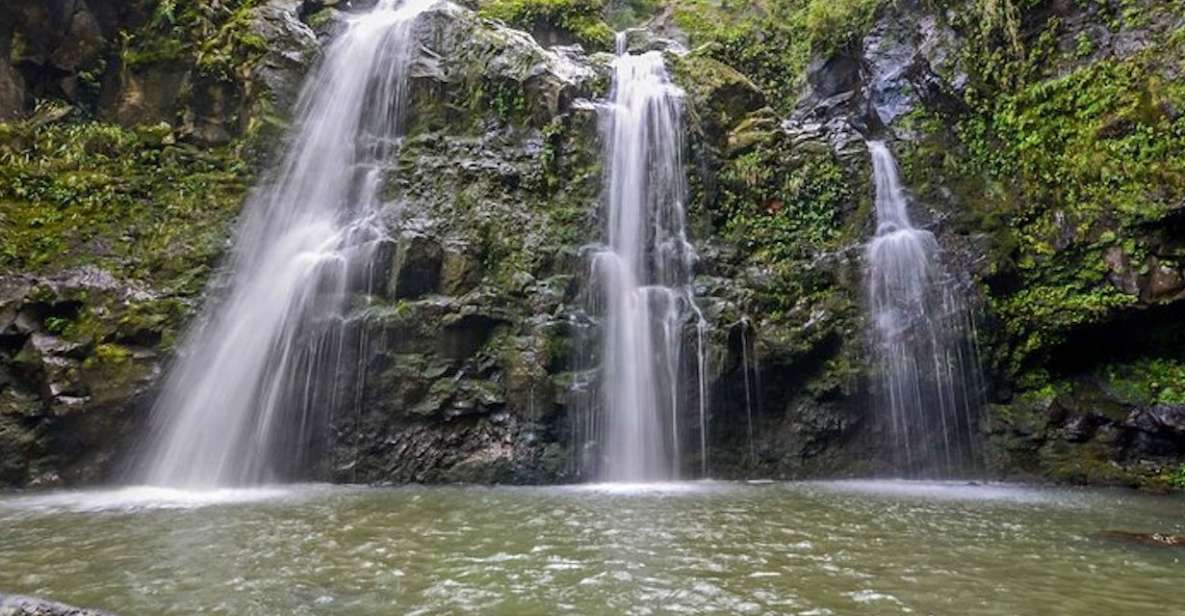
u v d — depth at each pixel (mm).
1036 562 5910
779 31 18609
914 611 4688
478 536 6691
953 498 9203
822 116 16469
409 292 11320
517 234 12117
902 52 15344
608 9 20531
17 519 7398
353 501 8617
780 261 12578
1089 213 11766
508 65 13930
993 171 13195
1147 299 11148
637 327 11648
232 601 4777
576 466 10688
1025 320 11953
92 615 4406
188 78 13961
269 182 12977
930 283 12117
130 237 11648
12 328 10117
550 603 4797
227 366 10953
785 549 6273
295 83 14117
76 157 12422
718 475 11133
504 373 10961
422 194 12570
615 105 13773
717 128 14227
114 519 7402
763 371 11516
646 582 5258
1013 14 13445
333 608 4668
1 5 13086
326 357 10820
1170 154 11188
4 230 10977
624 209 12875
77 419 9914
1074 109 12469
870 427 11555
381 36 14711
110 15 14367
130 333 10500
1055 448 11266
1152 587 5246
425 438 10625
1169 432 10898
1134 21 12242
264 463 10531
